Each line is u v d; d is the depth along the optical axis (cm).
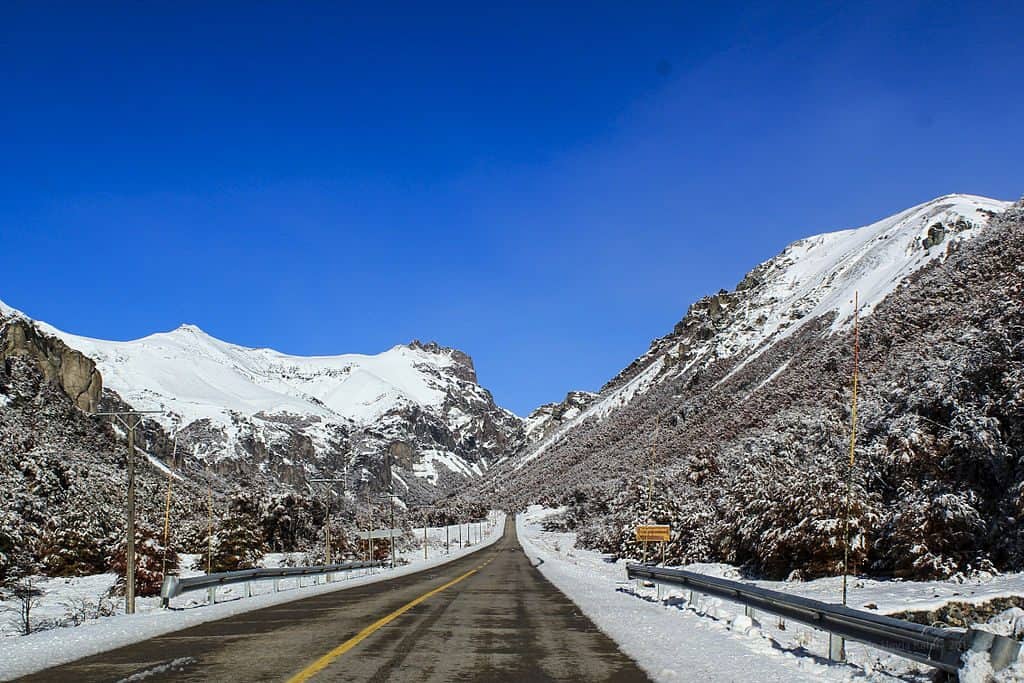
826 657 1162
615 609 1831
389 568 4934
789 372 13112
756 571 3953
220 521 6706
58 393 11719
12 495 5466
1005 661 772
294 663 1016
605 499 12144
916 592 2477
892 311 10106
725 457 6881
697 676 957
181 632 1360
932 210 19938
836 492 3312
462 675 944
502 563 5528
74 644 1212
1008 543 2708
